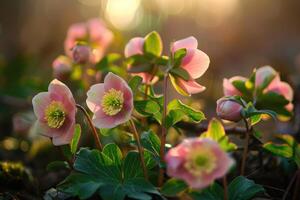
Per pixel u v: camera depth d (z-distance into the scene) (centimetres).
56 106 74
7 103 161
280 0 411
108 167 74
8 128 158
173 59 76
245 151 79
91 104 74
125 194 69
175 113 75
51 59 251
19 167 95
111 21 272
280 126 125
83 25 117
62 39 260
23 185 93
